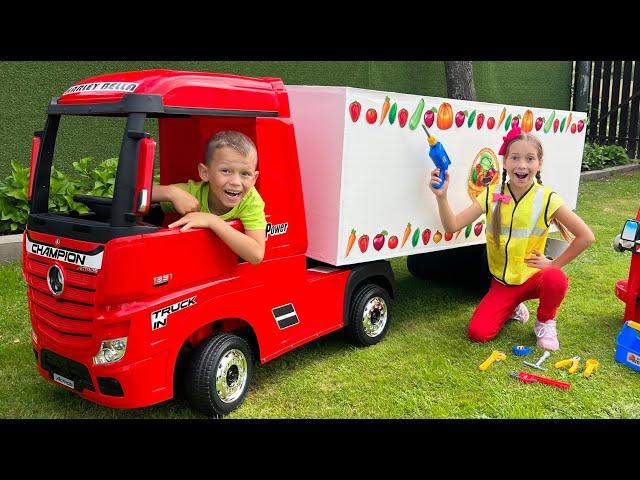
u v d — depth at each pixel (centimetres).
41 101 618
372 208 363
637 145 1265
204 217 280
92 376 264
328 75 830
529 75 1151
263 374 353
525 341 409
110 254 247
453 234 432
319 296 354
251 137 335
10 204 539
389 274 406
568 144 508
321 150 346
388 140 362
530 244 396
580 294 496
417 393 333
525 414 312
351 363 369
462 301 491
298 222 332
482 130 429
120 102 250
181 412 310
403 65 918
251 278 308
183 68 708
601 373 361
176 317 271
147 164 245
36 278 287
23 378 339
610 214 786
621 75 1262
